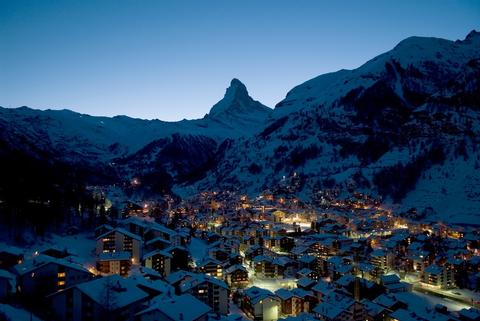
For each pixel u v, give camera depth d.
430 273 150.25
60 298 80.56
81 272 96.19
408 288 136.75
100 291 79.62
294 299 112.00
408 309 109.19
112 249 138.00
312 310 108.38
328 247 188.00
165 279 115.50
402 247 196.12
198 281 106.69
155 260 130.12
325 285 122.06
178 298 80.50
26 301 88.44
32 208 151.75
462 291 146.00
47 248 125.44
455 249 192.88
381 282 138.88
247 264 168.88
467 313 107.38
